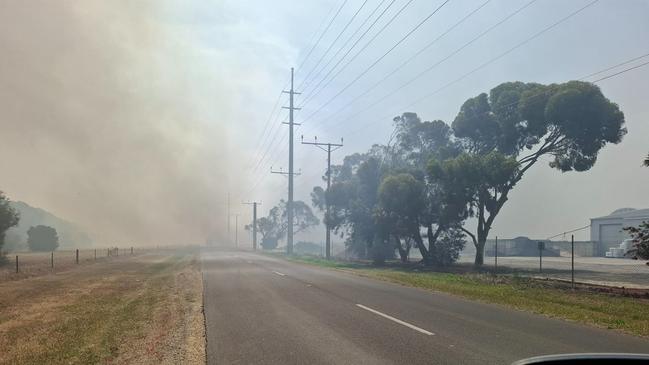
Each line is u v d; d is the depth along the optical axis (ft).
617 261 177.27
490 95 142.61
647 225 62.59
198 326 35.83
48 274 92.27
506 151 140.77
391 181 136.67
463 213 132.98
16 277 82.12
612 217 241.35
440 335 31.94
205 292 58.29
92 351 28.68
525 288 65.87
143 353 27.91
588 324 36.29
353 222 169.37
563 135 129.70
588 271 112.06
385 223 141.18
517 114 134.62
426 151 168.45
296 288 62.95
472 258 217.56
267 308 44.78
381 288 63.31
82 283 74.02
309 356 26.50
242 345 29.37
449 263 142.41
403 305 46.68
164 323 37.81
